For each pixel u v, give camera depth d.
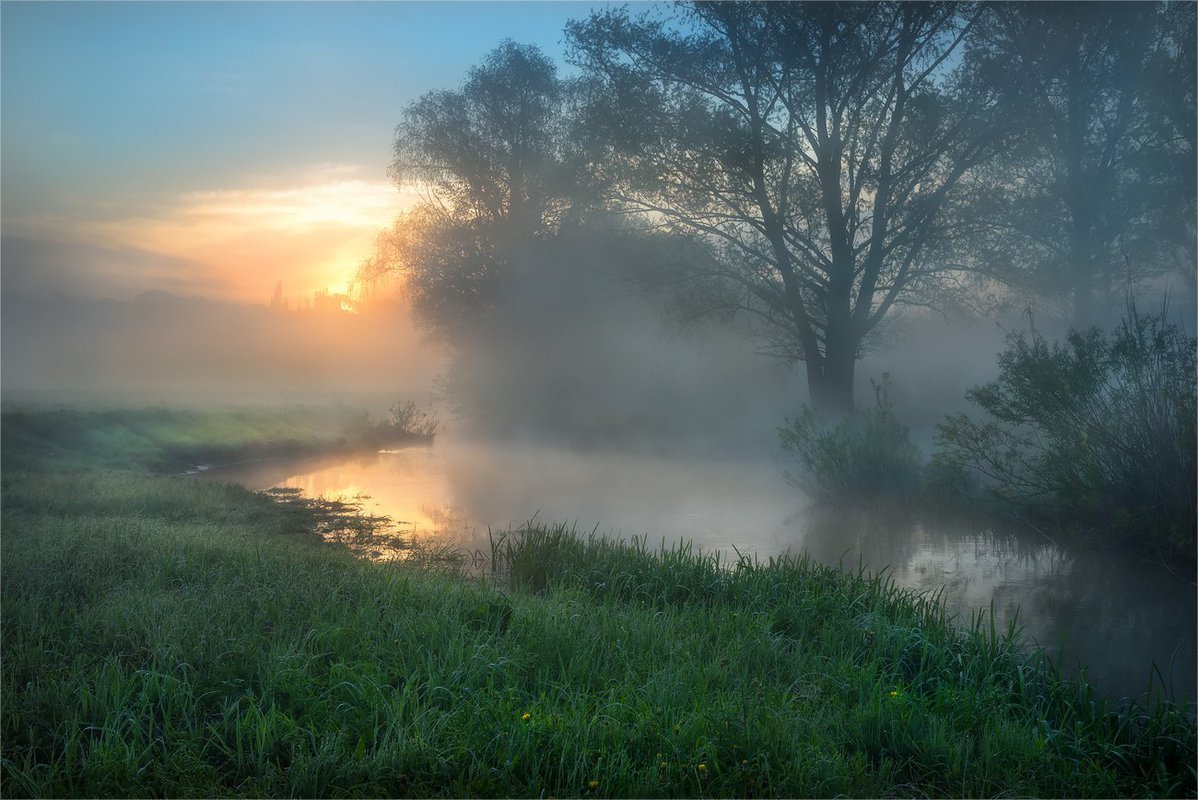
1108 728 5.77
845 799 4.62
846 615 8.00
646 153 23.11
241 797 4.39
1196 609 9.54
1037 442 15.28
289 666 5.92
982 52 21.53
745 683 6.01
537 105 37.84
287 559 9.86
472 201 38.62
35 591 8.12
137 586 8.21
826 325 23.66
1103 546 12.55
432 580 8.90
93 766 4.60
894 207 21.67
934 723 5.46
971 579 11.01
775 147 21.94
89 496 15.42
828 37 21.22
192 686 5.64
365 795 4.44
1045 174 22.20
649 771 4.62
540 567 10.21
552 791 4.54
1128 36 20.84
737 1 21.97
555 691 5.65
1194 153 20.66
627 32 22.95
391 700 5.46
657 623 7.42
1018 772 4.98
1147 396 12.59
